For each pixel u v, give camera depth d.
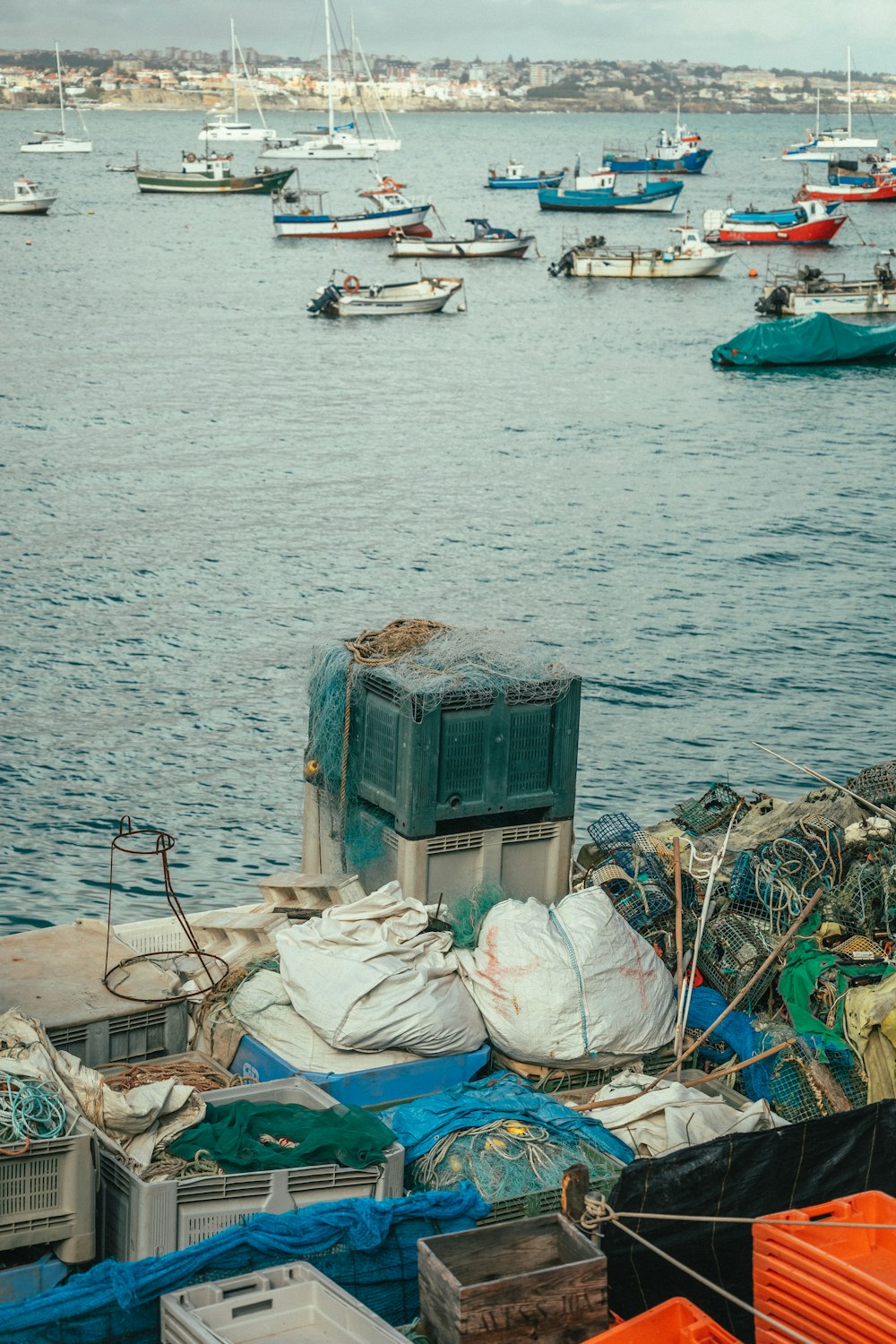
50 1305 4.28
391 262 102.75
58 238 110.19
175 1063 5.72
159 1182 4.61
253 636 24.89
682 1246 4.86
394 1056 5.73
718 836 7.42
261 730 20.42
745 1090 6.13
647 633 25.50
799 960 6.33
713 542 32.62
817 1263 4.43
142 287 84.44
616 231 124.44
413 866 6.37
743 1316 4.93
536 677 6.51
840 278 90.69
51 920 14.77
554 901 6.78
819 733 20.56
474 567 30.12
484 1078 5.89
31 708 21.00
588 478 39.81
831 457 43.62
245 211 139.25
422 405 51.59
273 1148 4.98
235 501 35.84
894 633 25.70
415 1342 4.48
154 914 14.98
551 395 54.34
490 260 104.69
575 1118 5.47
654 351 65.81
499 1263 4.63
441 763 6.36
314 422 47.62
